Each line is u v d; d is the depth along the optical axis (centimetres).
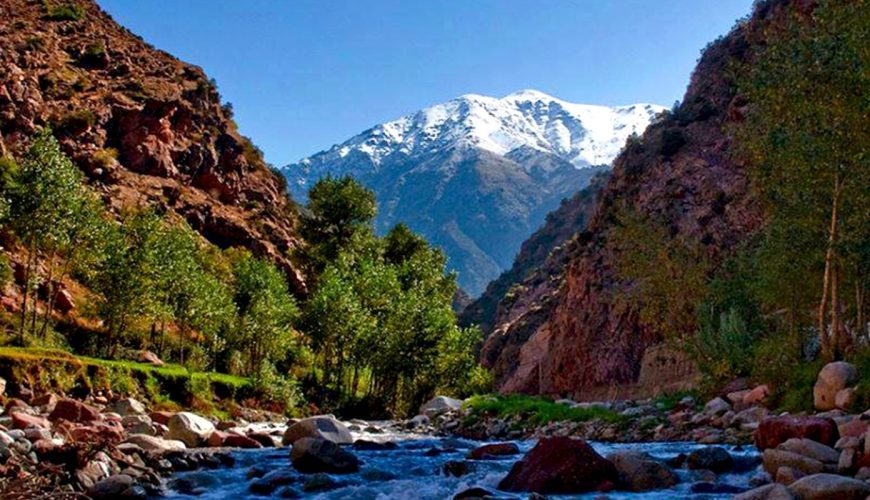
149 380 3578
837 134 2222
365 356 5603
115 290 4359
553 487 1296
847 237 2320
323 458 1572
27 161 4078
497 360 11738
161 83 9788
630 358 6969
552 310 10450
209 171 9406
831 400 1934
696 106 9100
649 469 1338
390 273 6353
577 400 7644
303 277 9219
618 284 7662
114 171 7862
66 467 1334
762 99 2441
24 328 4069
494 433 3091
